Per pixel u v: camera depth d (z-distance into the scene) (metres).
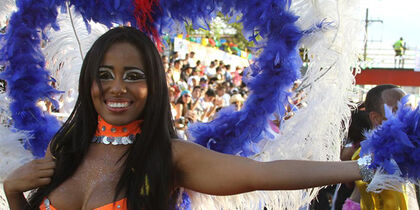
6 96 1.72
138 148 1.25
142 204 1.20
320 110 1.47
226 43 11.92
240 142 1.55
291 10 1.54
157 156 1.24
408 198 2.08
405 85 9.70
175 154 1.26
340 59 1.45
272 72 1.50
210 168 1.21
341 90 1.45
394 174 1.09
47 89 1.71
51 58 1.90
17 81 1.68
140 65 1.25
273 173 1.14
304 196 1.52
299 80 1.51
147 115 1.26
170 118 1.35
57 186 1.27
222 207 1.52
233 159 1.20
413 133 1.08
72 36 1.92
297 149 1.49
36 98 1.71
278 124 1.58
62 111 2.02
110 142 1.31
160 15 1.65
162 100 1.28
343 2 1.45
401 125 1.09
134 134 1.31
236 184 1.18
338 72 1.45
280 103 1.50
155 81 1.27
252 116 1.53
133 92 1.25
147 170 1.22
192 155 1.25
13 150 1.65
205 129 1.60
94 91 1.26
